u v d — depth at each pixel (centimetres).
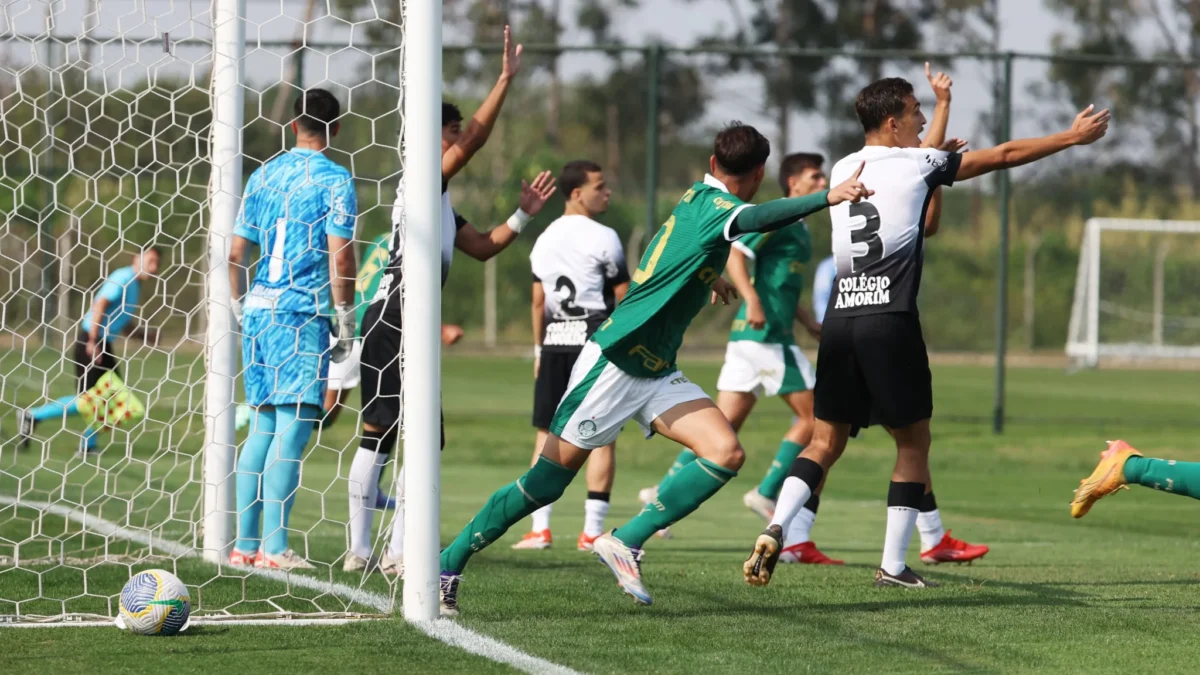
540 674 1016
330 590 1398
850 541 2092
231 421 1686
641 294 1253
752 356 2025
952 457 3659
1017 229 7538
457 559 1288
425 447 1249
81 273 4178
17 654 1077
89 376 2533
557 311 1981
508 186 6216
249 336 1595
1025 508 2645
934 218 1560
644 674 1020
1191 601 1402
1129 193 7750
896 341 1434
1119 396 6234
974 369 8325
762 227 1192
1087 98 7506
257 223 1638
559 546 1984
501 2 10419
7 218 1850
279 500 1620
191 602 1337
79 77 2488
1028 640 1170
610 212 5750
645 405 1288
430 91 1237
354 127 5250
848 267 1466
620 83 8750
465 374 6812
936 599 1405
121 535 1886
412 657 1073
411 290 1238
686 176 7394
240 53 1677
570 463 1282
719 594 1434
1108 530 2284
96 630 1185
